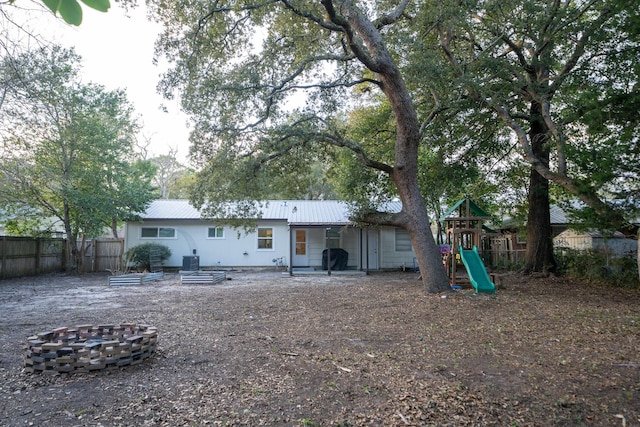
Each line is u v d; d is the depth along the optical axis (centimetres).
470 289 1065
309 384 395
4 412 334
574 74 1023
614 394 362
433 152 1645
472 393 368
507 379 404
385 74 964
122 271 1691
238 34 988
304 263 1964
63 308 876
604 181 851
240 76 967
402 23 1116
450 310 775
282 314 777
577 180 948
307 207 2080
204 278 1368
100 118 1705
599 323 655
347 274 1688
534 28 1047
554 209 2116
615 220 901
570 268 1366
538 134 1231
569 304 832
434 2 971
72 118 1564
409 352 505
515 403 346
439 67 942
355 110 1580
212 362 468
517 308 789
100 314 798
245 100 991
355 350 516
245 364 460
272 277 1589
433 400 352
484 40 1241
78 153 1666
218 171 1042
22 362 466
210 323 698
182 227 1925
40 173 1576
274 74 1055
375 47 950
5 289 1240
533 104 1278
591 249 1414
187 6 876
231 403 351
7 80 750
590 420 315
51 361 423
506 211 1761
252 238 1948
